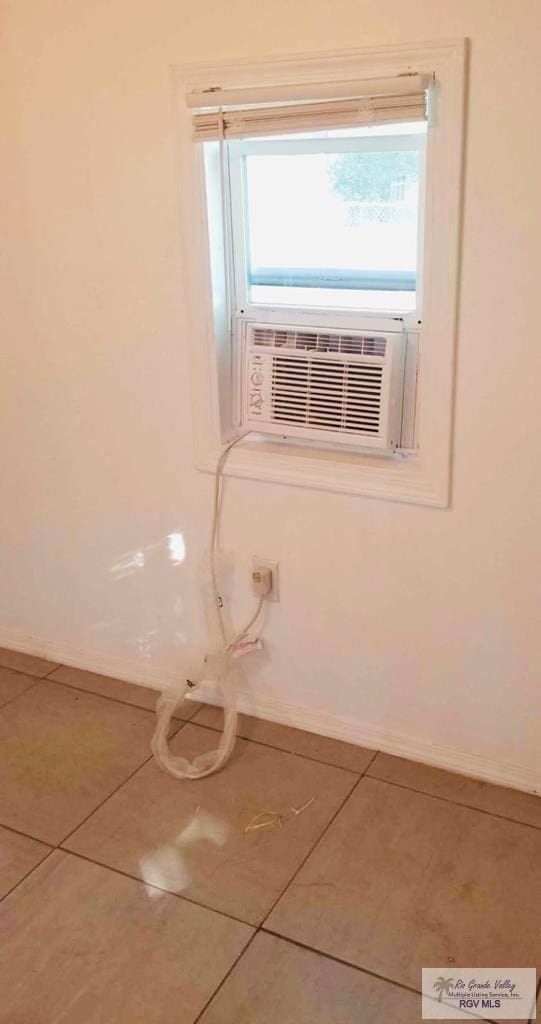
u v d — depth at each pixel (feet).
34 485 8.58
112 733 8.04
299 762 7.55
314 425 7.06
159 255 7.05
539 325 5.88
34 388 8.15
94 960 5.80
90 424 7.98
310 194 6.73
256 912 6.10
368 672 7.47
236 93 6.25
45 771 7.57
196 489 7.68
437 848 6.58
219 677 7.94
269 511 7.40
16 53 6.98
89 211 7.20
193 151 6.59
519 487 6.31
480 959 5.72
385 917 6.03
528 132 5.53
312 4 5.91
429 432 6.47
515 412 6.15
